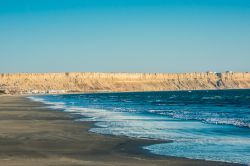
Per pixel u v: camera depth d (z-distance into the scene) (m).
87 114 58.38
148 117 51.28
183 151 23.08
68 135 30.83
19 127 37.38
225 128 35.94
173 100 128.62
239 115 54.75
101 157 21.19
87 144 25.91
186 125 39.44
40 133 32.16
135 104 99.44
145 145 25.47
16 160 20.12
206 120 44.88
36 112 63.38
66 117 52.00
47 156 21.42
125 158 20.91
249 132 32.66
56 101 126.38
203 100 123.81
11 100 136.38
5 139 28.38
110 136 30.25
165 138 28.98
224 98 140.00
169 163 19.50
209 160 20.25
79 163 19.39
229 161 20.00
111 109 73.00
